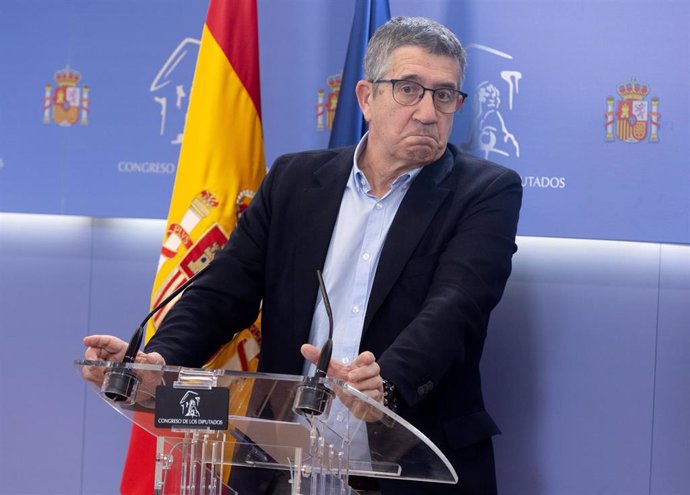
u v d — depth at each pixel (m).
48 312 6.52
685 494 5.86
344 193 4.75
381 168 4.68
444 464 3.12
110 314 6.48
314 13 6.23
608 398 5.95
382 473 3.44
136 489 5.46
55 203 6.35
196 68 5.80
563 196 5.82
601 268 5.99
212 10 5.82
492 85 5.89
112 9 6.34
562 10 5.82
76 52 6.36
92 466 6.48
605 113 5.79
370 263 4.56
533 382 6.02
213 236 5.54
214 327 4.62
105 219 6.52
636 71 5.75
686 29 5.71
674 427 5.88
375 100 4.64
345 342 4.44
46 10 6.38
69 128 6.36
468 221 4.53
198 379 3.06
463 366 4.54
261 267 4.82
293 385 3.00
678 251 5.93
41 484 6.50
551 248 6.05
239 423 3.26
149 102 6.31
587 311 6.00
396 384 3.83
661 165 5.73
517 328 6.06
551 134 5.83
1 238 6.57
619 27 5.77
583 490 5.95
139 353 3.68
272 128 6.26
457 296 4.21
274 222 4.75
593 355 5.98
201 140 5.65
